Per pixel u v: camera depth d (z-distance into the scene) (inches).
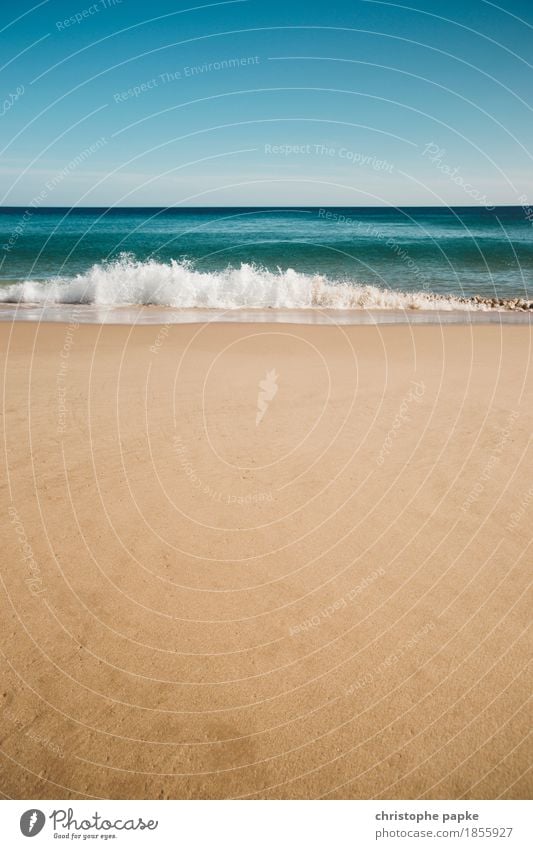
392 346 408.2
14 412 248.4
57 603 128.4
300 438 219.5
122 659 113.7
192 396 272.4
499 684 106.8
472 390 281.9
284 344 413.7
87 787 90.7
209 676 109.8
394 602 129.1
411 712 101.7
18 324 510.0
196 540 152.6
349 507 169.0
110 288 729.0
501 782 91.0
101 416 243.8
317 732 98.6
